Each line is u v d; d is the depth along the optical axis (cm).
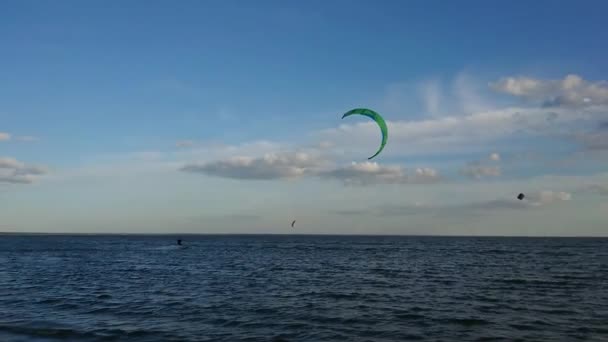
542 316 2400
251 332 2066
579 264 5897
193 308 2647
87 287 3628
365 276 4431
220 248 12300
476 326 2180
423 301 2873
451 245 14988
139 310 2597
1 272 4981
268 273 4800
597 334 2030
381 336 1994
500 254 8675
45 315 2467
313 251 10362
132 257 7969
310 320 2309
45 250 10819
